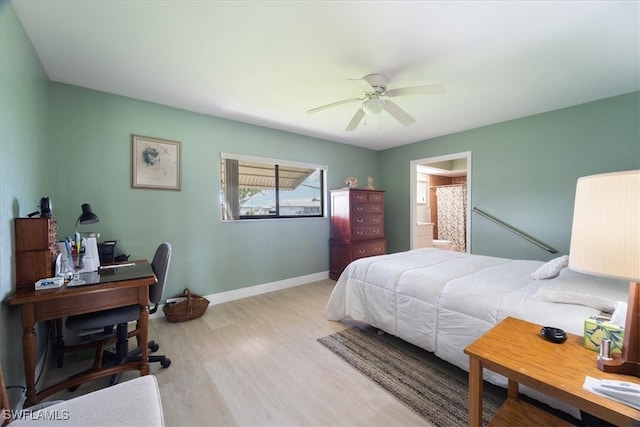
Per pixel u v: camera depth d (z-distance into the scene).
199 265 3.22
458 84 2.50
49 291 1.46
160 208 2.95
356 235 4.29
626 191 0.79
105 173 2.63
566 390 0.83
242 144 3.56
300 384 1.79
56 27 1.68
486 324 1.62
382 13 1.57
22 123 1.64
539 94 2.74
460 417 1.49
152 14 1.58
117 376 1.85
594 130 2.92
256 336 2.46
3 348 1.31
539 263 2.52
